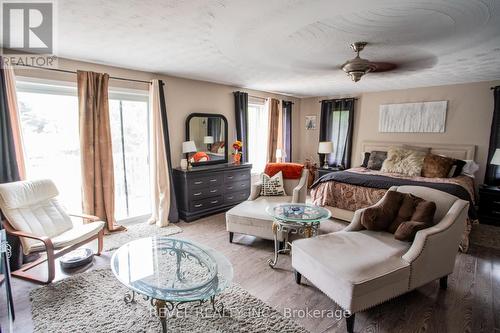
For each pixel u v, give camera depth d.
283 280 2.47
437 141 4.84
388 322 1.94
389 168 4.55
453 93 4.63
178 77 4.23
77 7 1.87
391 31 2.23
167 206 3.94
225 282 1.77
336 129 6.15
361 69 2.74
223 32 2.32
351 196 3.88
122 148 3.90
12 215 2.45
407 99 5.15
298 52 2.88
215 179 4.38
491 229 3.81
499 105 4.16
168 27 2.22
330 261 1.98
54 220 2.74
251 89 5.48
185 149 4.16
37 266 2.71
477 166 4.32
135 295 2.19
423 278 2.07
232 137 5.18
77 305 2.07
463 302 2.17
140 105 3.99
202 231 3.68
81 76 3.15
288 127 6.32
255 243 3.29
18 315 1.96
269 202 3.53
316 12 1.90
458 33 2.25
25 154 2.88
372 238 2.32
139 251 2.20
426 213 2.28
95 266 2.68
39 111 3.12
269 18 2.03
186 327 1.85
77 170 3.49
